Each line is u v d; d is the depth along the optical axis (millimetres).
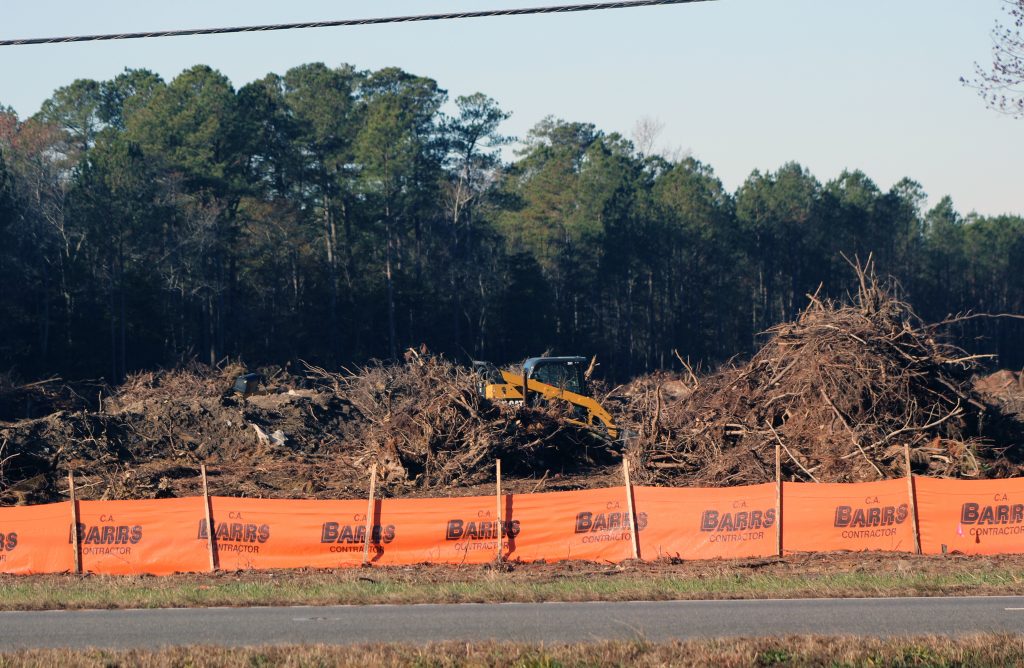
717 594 27062
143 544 34688
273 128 140750
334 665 19594
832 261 180250
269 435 59906
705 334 173500
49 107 170875
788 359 47562
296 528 34531
